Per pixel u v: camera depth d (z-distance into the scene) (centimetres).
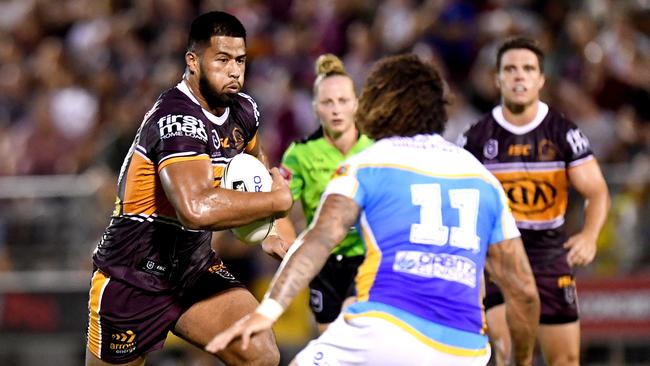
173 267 2159
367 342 1680
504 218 1789
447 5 4762
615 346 3631
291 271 1672
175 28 5253
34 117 5131
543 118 2617
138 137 2092
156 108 2073
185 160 1989
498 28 4556
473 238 1734
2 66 5578
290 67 4897
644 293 3553
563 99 4338
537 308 1833
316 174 2775
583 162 2602
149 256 2134
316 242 1689
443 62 4691
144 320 2164
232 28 2048
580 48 4556
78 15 5731
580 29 4588
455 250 1719
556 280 2622
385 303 1689
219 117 2111
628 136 4178
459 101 4325
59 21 5722
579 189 2617
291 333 3772
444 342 1683
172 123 2022
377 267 1714
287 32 5084
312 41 4978
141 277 2139
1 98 5369
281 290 1664
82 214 4125
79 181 4175
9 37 5809
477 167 1784
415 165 1744
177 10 5353
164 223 2123
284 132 4528
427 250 1708
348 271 2723
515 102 2583
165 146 2006
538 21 4753
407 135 1783
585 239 2567
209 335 2148
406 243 1709
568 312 2634
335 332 1725
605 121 4244
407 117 1775
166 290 2161
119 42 5341
